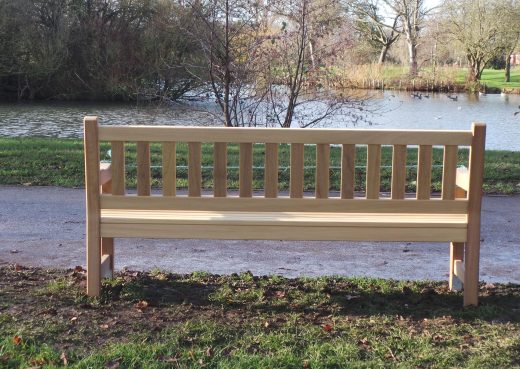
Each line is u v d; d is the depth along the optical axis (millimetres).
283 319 3928
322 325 3834
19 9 32688
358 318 3982
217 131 3998
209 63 12156
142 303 4113
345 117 14148
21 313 3914
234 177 9195
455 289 4605
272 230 4012
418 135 4004
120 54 31469
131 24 31594
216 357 3352
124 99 33312
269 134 4008
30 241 6012
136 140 4020
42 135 20297
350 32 12000
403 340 3594
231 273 5098
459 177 4441
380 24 41281
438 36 40250
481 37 38688
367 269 5301
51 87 34125
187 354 3367
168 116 17406
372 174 4062
